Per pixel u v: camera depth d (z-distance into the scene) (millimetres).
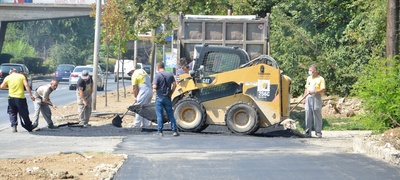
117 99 54844
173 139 25344
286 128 29812
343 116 37062
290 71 43094
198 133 27797
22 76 29719
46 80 106188
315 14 44844
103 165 18062
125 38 56250
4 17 106750
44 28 138625
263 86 27562
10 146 24203
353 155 19844
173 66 50562
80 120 31609
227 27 33281
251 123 27359
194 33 33312
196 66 28312
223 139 25438
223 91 28016
